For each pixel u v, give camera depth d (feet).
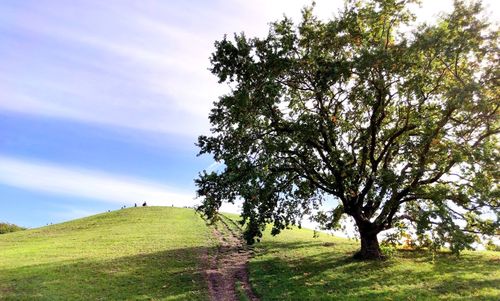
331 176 106.93
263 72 93.15
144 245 144.15
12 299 85.25
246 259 120.16
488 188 90.27
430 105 100.63
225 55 93.50
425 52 92.38
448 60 92.89
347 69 94.12
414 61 92.38
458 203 93.40
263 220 97.50
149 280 98.99
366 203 107.34
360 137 103.65
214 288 91.91
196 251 132.05
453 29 90.43
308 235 173.27
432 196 92.79
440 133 94.79
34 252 137.69
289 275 97.09
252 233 97.55
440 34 88.58
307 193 108.37
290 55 99.14
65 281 98.32
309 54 100.63
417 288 81.46
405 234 104.88
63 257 126.72
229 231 174.91
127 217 222.69
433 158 96.17
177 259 120.57
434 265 99.86
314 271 99.04
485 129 97.09
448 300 73.56
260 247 136.87
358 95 102.12
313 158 103.86
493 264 99.66
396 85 97.40
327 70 93.71
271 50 94.27
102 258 123.24
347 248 130.00
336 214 115.03
